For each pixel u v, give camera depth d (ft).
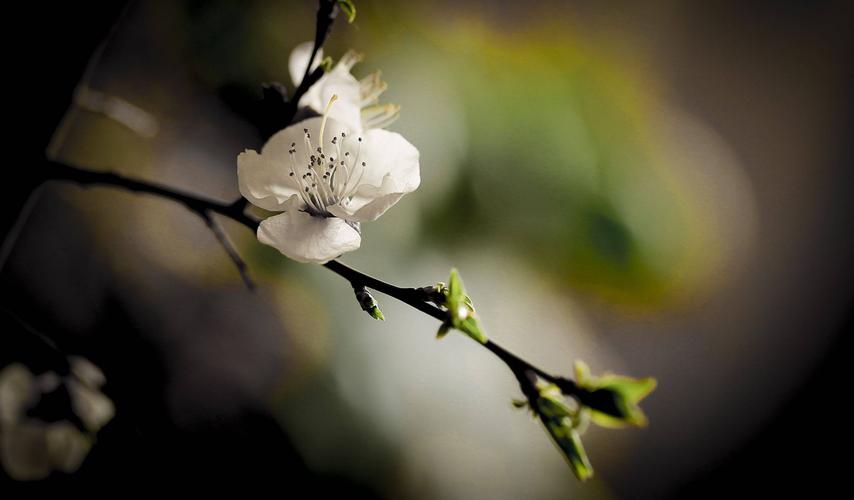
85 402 1.20
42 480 1.20
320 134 1.03
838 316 3.59
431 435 1.91
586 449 3.08
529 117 2.22
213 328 1.92
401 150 1.06
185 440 1.64
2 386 1.17
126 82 2.08
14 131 1.09
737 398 3.38
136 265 1.98
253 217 1.09
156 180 2.08
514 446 2.01
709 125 3.54
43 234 1.86
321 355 1.87
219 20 2.11
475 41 2.29
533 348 2.14
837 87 3.80
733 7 3.57
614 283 2.34
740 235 3.41
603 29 3.00
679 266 2.77
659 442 3.22
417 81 2.08
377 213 1.03
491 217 2.06
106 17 1.10
